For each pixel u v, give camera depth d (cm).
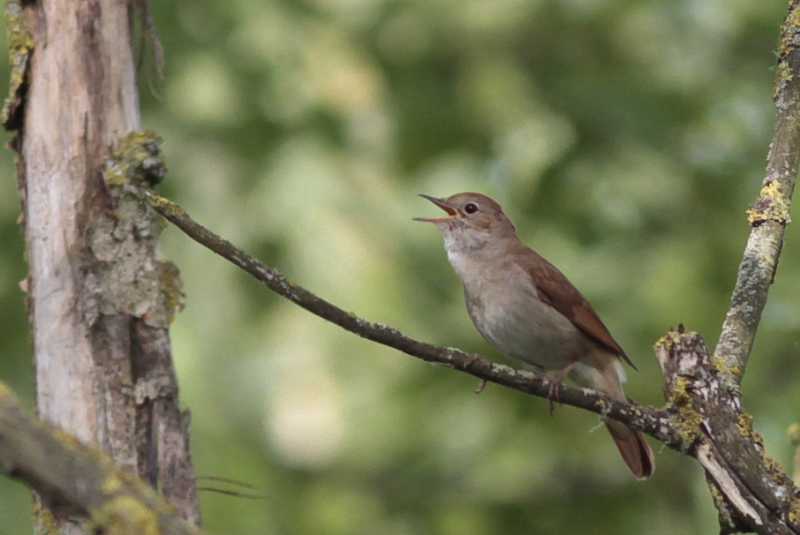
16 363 1355
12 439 388
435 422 1341
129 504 393
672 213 1457
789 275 1384
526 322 923
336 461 1345
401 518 1361
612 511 1370
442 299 1326
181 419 664
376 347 1333
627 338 1338
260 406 1330
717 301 1374
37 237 677
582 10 1438
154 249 673
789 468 1271
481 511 1362
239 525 1314
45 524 648
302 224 1345
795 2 740
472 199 962
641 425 632
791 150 711
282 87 1398
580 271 1388
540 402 1352
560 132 1450
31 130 686
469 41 1457
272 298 1343
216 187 1374
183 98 1368
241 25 1399
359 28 1427
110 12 693
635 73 1496
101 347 659
